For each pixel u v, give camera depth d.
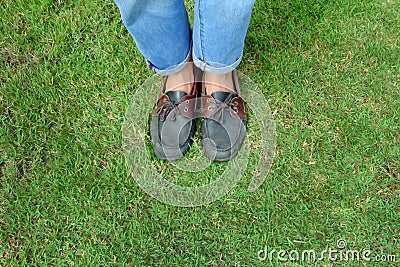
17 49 2.00
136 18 1.38
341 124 1.83
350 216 1.70
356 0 2.03
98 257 1.67
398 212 1.70
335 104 1.86
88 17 2.05
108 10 2.05
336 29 1.99
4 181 1.77
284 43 1.98
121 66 1.95
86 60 1.97
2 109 1.88
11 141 1.83
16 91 1.91
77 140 1.84
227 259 1.65
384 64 1.92
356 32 1.98
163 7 1.37
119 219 1.72
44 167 1.79
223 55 1.56
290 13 2.03
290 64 1.93
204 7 1.38
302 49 1.96
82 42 2.01
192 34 1.70
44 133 1.85
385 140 1.80
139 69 1.94
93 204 1.74
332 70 1.92
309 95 1.88
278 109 1.86
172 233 1.69
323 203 1.72
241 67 1.94
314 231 1.68
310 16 2.02
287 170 1.76
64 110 1.89
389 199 1.72
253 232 1.69
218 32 1.45
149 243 1.68
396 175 1.75
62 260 1.66
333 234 1.68
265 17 2.02
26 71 1.96
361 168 1.76
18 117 1.87
